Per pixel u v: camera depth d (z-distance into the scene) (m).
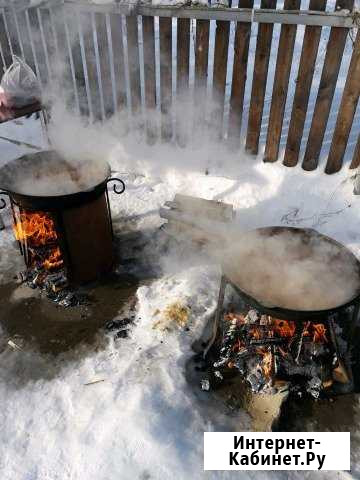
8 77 2.41
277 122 2.42
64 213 1.83
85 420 1.55
